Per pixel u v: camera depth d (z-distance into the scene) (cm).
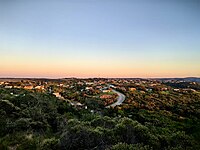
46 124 1401
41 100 2028
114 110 4341
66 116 1909
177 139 953
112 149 737
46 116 1614
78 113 2698
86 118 1862
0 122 1172
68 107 2822
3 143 869
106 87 12088
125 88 11206
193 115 3978
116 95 8731
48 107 1931
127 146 746
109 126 1087
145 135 891
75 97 6328
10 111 1413
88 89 10144
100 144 805
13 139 943
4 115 1309
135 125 941
